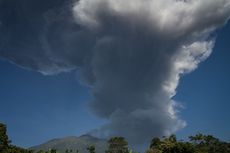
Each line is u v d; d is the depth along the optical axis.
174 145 97.44
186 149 96.69
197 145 127.38
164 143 101.25
